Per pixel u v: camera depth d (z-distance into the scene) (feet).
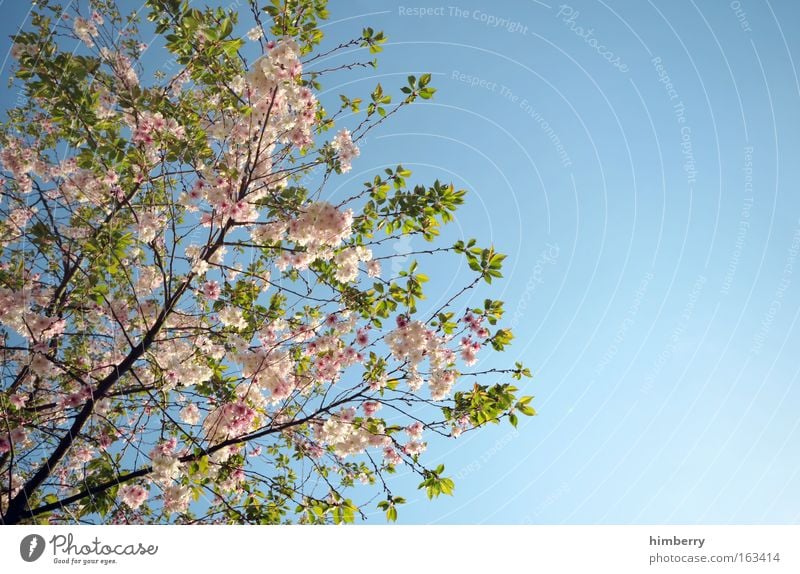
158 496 14.94
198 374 14.33
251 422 14.15
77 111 13.71
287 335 16.07
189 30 13.93
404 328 15.26
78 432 13.14
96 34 13.99
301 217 13.85
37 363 13.00
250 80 12.97
